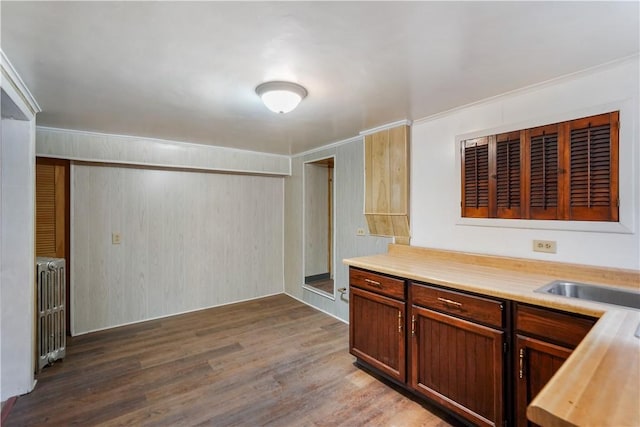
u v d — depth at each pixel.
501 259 2.11
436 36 1.40
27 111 2.07
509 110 2.12
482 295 1.67
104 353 2.73
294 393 2.13
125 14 1.23
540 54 1.57
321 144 3.70
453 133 2.45
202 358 2.64
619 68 1.67
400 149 2.75
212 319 3.59
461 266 2.21
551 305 1.41
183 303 3.81
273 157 4.33
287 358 2.63
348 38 1.42
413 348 2.01
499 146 2.17
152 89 2.00
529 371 1.50
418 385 1.98
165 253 3.69
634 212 1.63
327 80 1.88
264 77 1.83
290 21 1.28
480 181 2.28
